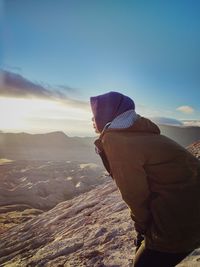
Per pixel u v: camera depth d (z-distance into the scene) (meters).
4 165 157.25
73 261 5.62
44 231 10.34
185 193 2.22
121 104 2.39
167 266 2.33
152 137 2.28
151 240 2.29
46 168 147.88
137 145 2.23
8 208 97.38
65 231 8.80
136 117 2.38
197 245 2.28
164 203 2.22
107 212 8.72
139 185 2.21
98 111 2.43
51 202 109.19
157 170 2.24
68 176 139.88
